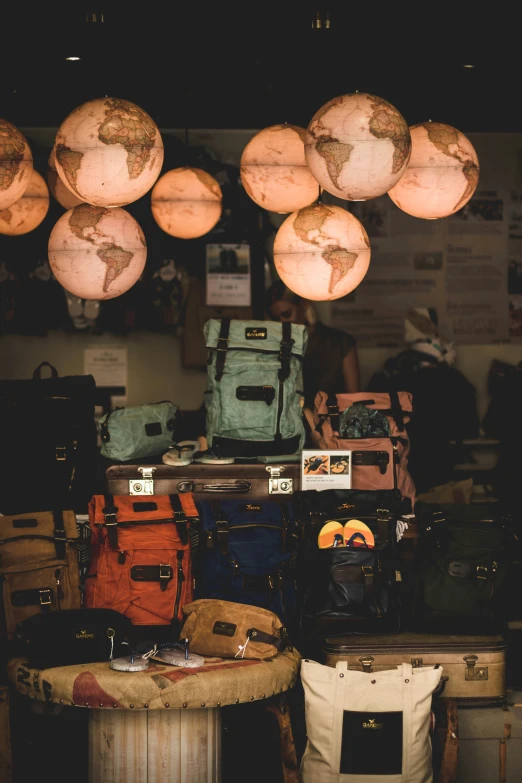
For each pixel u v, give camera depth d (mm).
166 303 6664
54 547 4078
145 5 4375
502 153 6840
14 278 6543
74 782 4031
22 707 4082
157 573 4016
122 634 3721
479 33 4742
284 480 4410
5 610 3963
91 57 5051
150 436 4488
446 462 6172
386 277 6848
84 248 3770
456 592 4066
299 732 4113
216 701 3449
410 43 4879
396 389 6449
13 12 4438
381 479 4461
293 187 4406
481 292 6910
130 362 6781
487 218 6883
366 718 3633
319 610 4020
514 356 6938
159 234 6629
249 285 6695
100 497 4168
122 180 3453
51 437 4516
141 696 3410
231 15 4508
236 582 4051
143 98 6020
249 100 6016
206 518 4137
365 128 3414
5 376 6680
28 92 5812
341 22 4574
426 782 3670
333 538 4098
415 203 3959
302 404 4629
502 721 3945
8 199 3682
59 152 3451
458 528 4191
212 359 4527
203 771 3523
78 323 6629
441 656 3936
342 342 6387
